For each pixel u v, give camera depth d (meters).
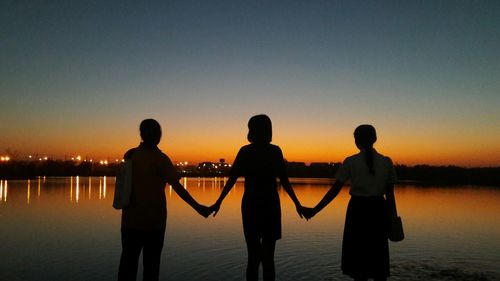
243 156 4.96
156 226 4.62
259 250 4.93
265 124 4.96
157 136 4.80
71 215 18.38
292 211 21.41
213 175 168.12
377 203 4.85
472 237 13.09
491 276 7.82
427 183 90.88
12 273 7.82
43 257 9.30
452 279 7.57
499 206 26.09
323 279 7.54
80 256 9.41
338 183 5.03
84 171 138.62
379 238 4.82
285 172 5.11
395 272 8.12
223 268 8.41
